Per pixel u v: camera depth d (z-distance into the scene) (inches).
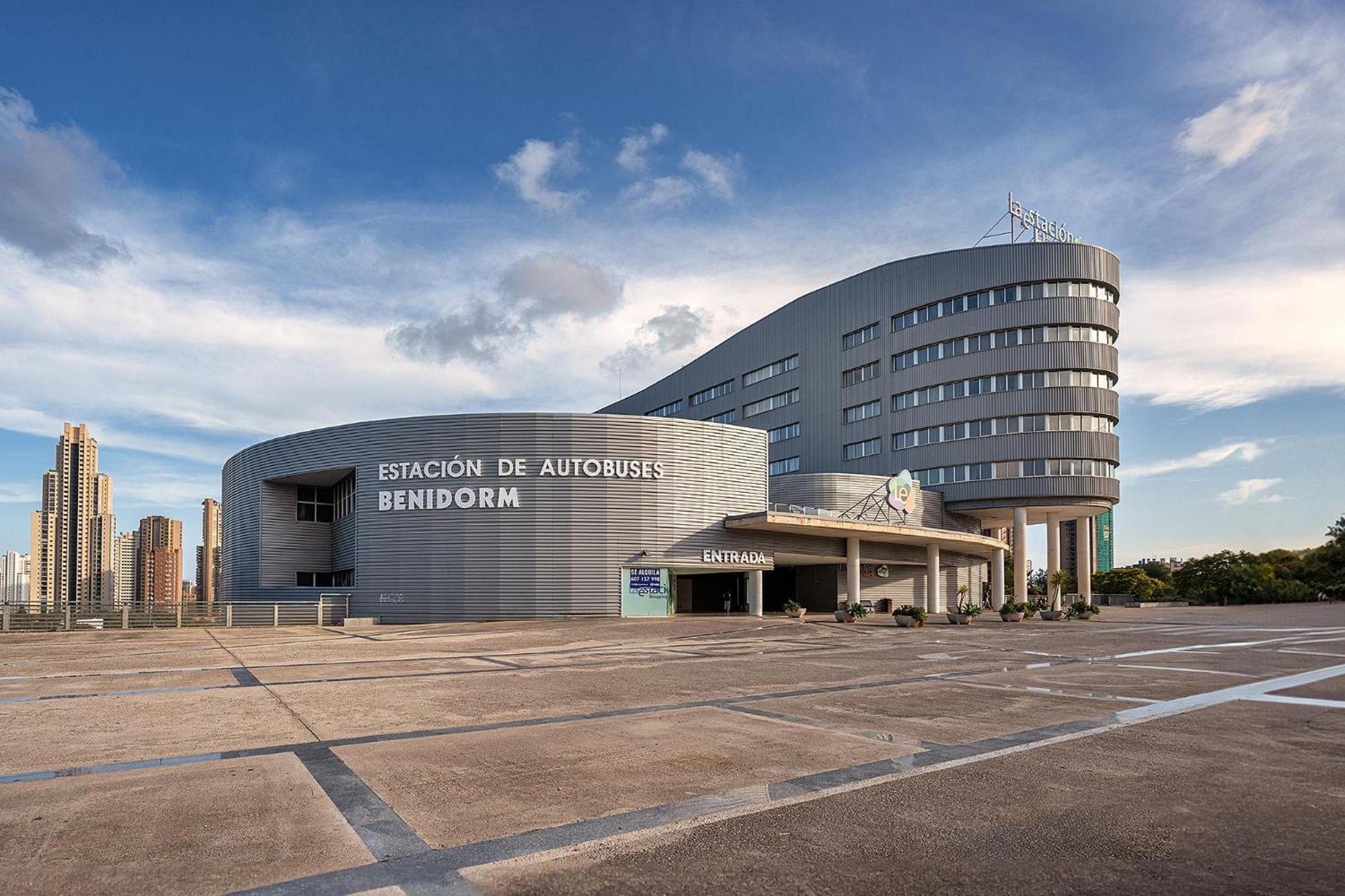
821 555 1984.5
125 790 306.7
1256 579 3125.0
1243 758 362.0
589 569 1640.0
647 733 414.9
